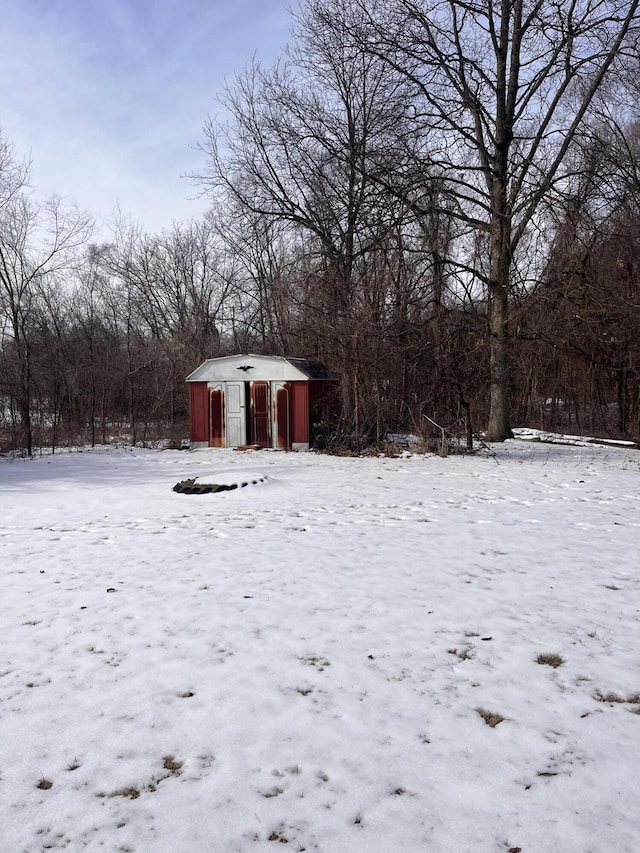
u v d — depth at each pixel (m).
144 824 3.52
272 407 23.69
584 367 32.34
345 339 22.41
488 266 29.44
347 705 4.75
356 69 28.02
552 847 3.32
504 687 5.04
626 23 22.53
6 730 4.47
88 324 45.69
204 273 46.59
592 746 4.22
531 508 12.33
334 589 7.40
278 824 3.51
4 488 15.29
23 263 26.34
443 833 3.43
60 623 6.46
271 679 5.18
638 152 29.62
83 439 29.91
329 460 20.48
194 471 18.20
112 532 10.59
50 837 3.43
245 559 8.73
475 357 24.52
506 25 24.47
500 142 24.69
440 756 4.11
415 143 25.44
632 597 7.10
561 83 24.53
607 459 20.77
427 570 8.13
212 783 3.86
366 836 3.42
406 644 5.85
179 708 4.74
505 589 7.38
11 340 30.89
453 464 19.34
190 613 6.67
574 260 26.91
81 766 4.05
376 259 24.08
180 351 37.25
